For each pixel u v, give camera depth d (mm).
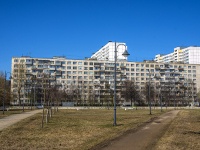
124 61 148625
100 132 23812
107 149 15297
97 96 139375
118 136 20547
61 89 129875
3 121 36281
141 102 132000
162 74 152625
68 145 17203
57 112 62938
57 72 139750
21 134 22703
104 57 174875
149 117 43812
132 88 127125
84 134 22594
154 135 21109
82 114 54969
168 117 43438
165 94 135250
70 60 142250
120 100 137625
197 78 156250
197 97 141875
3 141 18812
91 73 143625
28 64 136500
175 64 154625
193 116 46188
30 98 114750
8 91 84625
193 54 185625
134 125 29625
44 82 85312
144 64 150625
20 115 49969
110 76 144500
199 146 16391
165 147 15898
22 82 113312
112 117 45000
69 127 28406
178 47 199750
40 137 20906
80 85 138375
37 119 39844
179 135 21109
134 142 17672
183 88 149250
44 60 138875
